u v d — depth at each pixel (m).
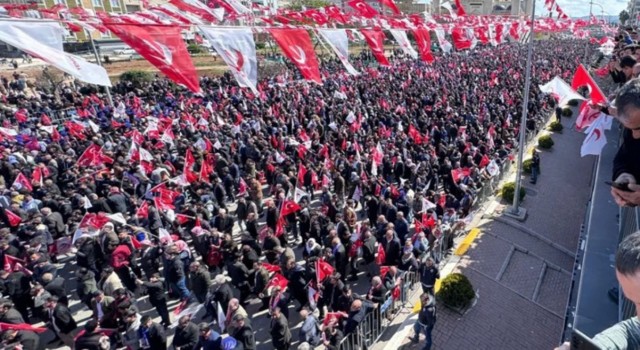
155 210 14.36
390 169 18.59
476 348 11.41
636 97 3.22
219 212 14.37
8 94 32.47
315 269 11.15
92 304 10.88
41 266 11.60
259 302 12.71
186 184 16.75
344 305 10.58
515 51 64.75
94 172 17.61
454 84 37.81
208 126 24.69
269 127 24.22
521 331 12.45
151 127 22.83
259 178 19.45
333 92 35.16
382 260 12.54
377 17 15.60
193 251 14.84
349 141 22.23
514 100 30.45
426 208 14.52
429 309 10.17
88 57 49.06
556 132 30.44
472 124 24.34
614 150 18.31
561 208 20.52
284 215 14.46
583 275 10.13
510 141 22.69
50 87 36.75
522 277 14.92
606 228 12.16
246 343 9.48
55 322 10.36
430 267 11.46
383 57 12.55
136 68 49.88
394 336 11.17
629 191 3.22
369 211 15.53
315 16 16.08
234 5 13.04
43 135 23.33
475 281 13.90
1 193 15.94
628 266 1.82
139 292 13.20
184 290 11.88
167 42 6.35
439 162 19.98
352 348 9.80
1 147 20.94
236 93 34.50
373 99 32.09
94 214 13.38
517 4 61.56
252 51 7.39
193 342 9.48
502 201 19.86
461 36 20.97
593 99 7.74
